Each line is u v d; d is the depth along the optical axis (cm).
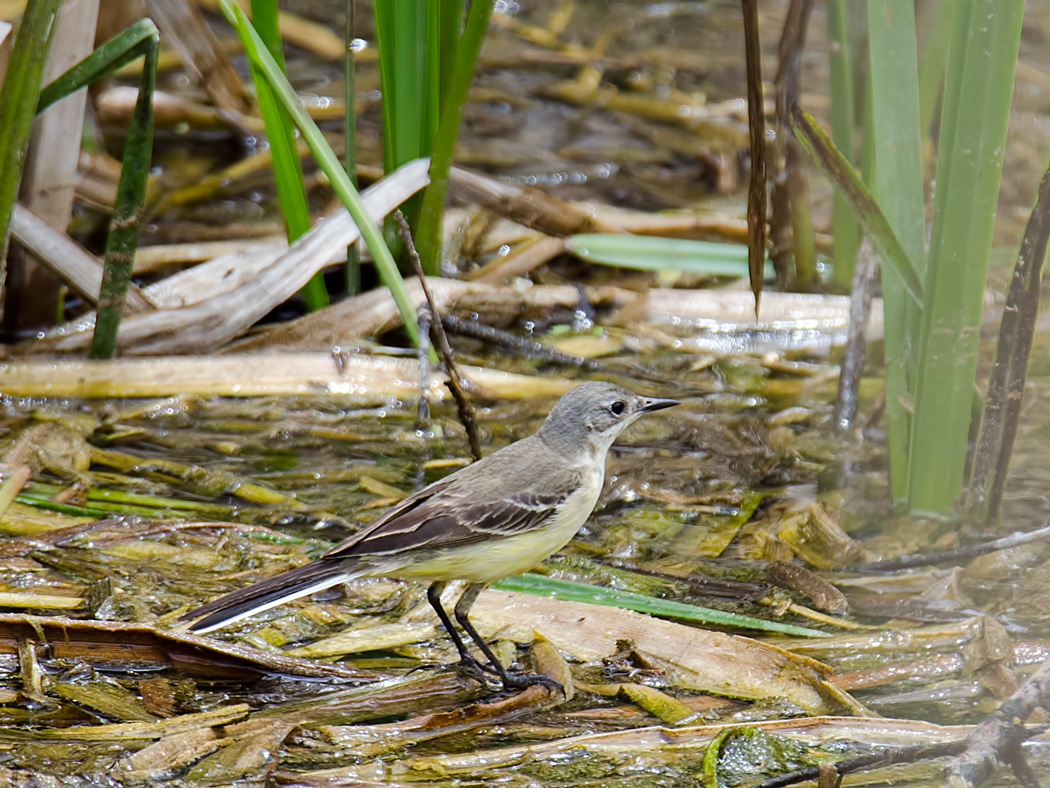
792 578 1020
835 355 1504
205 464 1183
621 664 905
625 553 1069
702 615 948
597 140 1995
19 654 872
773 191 1596
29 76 1109
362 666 902
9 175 1132
